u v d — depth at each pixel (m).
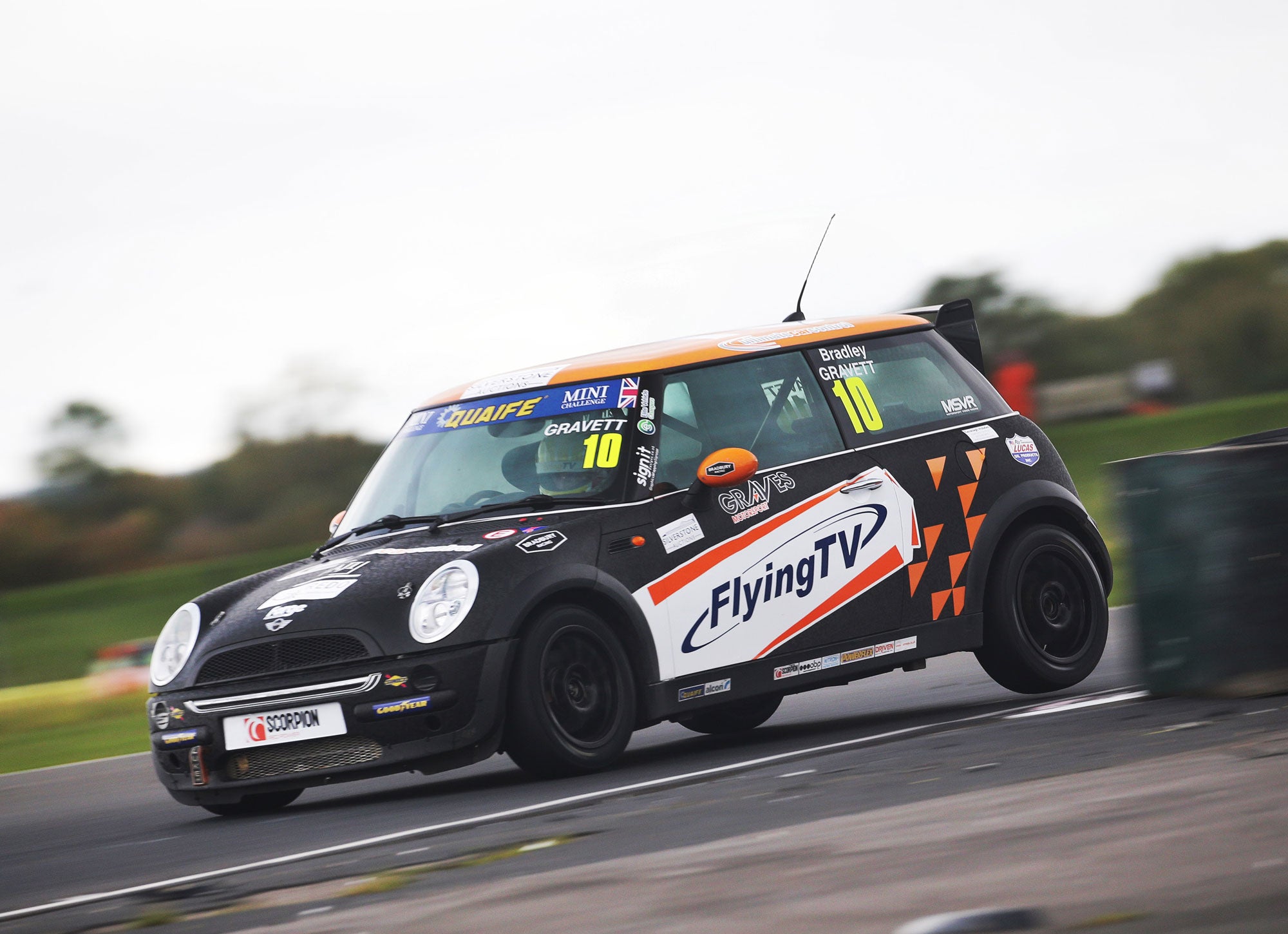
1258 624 17.28
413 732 17.52
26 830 20.47
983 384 23.28
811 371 21.52
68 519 101.88
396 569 18.50
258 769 18.27
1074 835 9.70
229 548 101.62
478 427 21.00
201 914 11.05
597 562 18.61
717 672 19.38
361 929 9.35
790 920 8.10
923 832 10.52
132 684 43.62
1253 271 103.81
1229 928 7.14
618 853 11.45
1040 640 22.16
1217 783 11.08
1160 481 17.58
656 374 20.41
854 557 20.70
